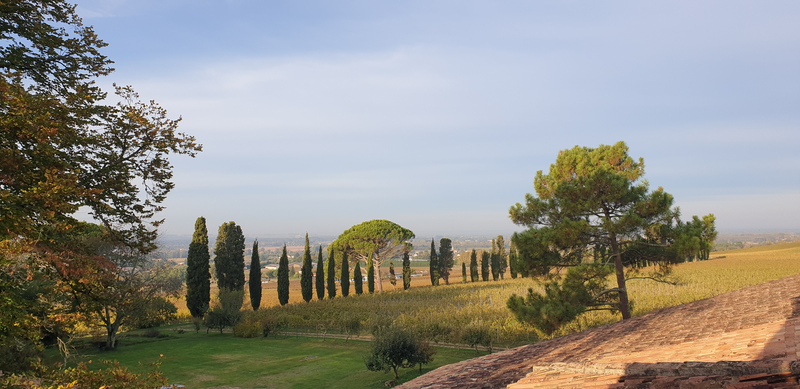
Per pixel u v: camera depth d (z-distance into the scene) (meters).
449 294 68.38
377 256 89.00
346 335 44.19
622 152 22.09
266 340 43.28
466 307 50.75
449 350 34.56
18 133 10.65
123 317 37.25
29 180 11.07
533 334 34.56
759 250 163.25
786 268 81.81
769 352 4.27
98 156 13.07
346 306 57.50
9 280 11.38
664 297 45.09
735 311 9.25
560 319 19.64
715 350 5.30
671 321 10.26
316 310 55.50
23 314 11.23
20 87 10.67
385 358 26.06
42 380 10.16
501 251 104.19
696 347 6.01
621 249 21.17
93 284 12.12
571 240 19.92
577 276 20.09
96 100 12.71
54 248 11.41
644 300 44.47
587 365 5.73
